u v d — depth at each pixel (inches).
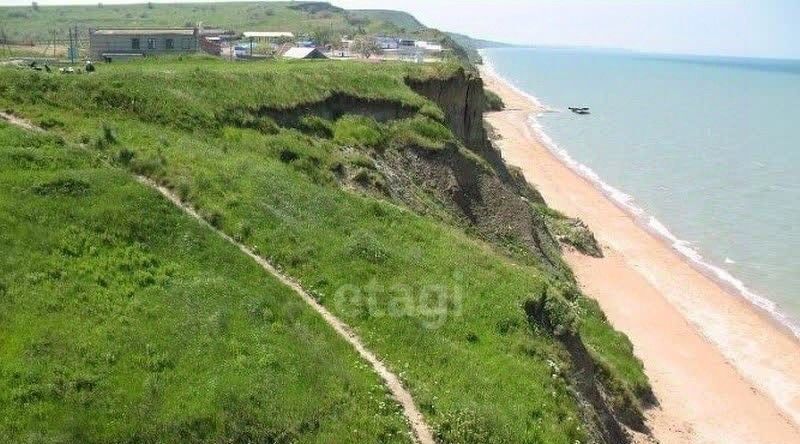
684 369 1414.9
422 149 1612.9
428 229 1186.6
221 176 1057.5
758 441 1197.1
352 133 1521.9
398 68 1982.0
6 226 773.3
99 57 3353.8
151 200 916.0
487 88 7047.2
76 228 815.7
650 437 1103.6
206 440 609.9
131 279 778.2
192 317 740.7
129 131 1121.4
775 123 5477.4
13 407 578.9
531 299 1027.9
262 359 705.6
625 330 1547.7
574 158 3811.5
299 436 642.2
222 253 884.0
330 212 1106.7
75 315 695.1
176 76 1350.9
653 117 5723.4
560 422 805.9
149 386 634.2
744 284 2014.0
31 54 3644.2
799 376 1480.1
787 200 3004.4
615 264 2007.9
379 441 663.1
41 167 901.2
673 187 3189.0
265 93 1450.5
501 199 1664.6
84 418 586.6
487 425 725.9
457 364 821.9
